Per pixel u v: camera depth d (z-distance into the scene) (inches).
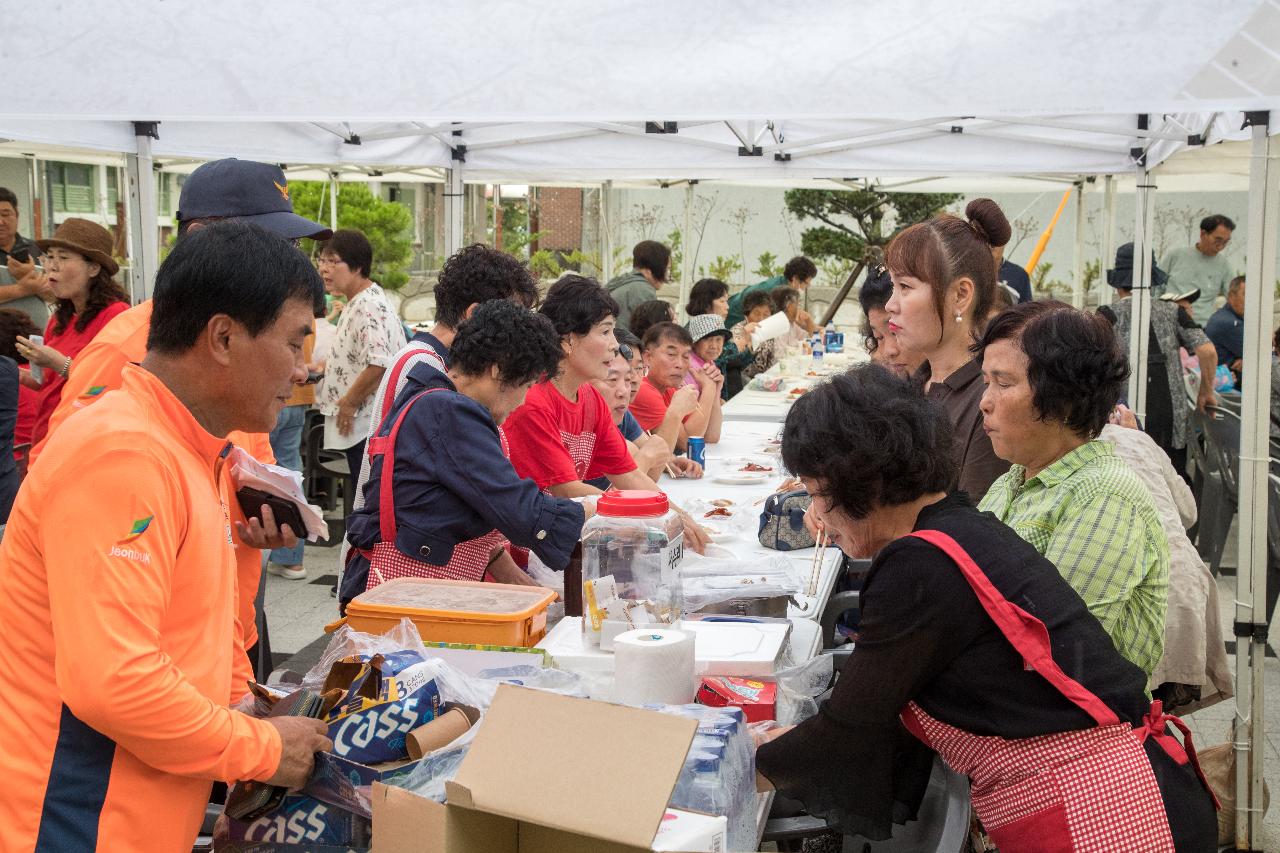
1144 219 245.3
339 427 219.5
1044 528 78.2
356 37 108.7
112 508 51.4
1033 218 695.7
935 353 104.3
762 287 402.6
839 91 104.5
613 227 729.0
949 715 62.4
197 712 53.4
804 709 77.3
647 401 198.4
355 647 73.7
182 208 92.7
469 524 101.3
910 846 75.7
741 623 90.9
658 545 84.1
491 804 53.6
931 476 64.0
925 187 389.7
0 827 52.3
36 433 177.6
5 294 224.8
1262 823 128.0
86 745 53.0
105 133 179.8
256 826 62.4
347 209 434.3
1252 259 121.0
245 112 109.5
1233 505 228.4
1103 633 64.3
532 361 103.7
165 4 108.1
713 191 753.0
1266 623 125.1
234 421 58.4
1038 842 60.6
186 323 55.6
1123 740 61.2
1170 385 252.8
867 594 63.6
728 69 105.3
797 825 74.6
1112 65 98.9
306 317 58.1
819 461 64.2
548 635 87.5
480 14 107.9
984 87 101.5
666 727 53.9
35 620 53.2
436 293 126.3
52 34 108.2
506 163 258.8
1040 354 78.0
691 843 53.0
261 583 120.6
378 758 62.4
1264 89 96.0
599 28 106.7
